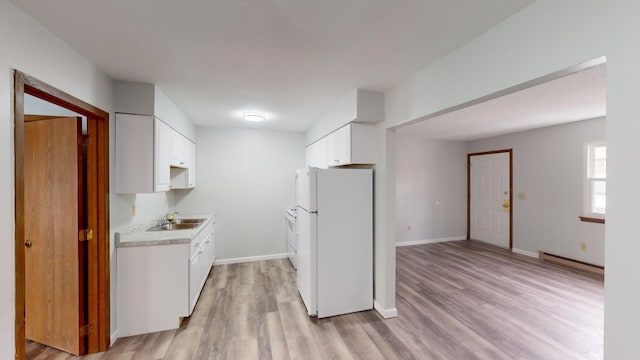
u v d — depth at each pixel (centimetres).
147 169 235
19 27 133
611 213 100
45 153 206
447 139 570
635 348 95
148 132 237
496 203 533
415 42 170
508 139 507
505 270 396
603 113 350
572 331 237
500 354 206
